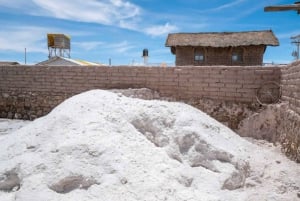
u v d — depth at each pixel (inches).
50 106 429.4
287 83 276.2
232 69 335.9
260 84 324.5
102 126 195.6
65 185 150.7
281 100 304.0
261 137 304.3
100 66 399.9
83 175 152.9
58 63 765.3
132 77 386.0
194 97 356.2
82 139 179.0
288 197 165.9
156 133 207.3
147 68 377.7
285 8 233.8
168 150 193.3
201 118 249.0
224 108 337.7
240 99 334.3
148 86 378.9
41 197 139.2
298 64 233.0
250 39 685.9
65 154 167.2
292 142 234.7
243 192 171.6
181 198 148.3
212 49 719.7
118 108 226.1
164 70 369.4
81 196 142.5
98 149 171.2
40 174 154.6
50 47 884.0
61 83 421.7
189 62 735.1
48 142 185.3
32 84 439.5
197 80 353.4
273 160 226.8
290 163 219.8
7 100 456.1
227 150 205.6
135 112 220.5
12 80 451.2
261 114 309.3
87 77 407.5
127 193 145.0
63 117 211.8
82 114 215.6
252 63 701.3
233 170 184.9
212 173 180.2
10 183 158.7
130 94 355.3
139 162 168.7
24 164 163.2
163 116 221.3
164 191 150.5
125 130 198.7
